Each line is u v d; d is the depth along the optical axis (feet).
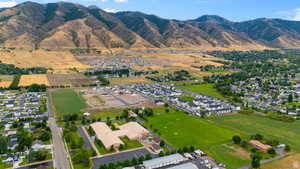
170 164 406.82
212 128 577.84
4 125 571.28
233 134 540.11
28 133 485.15
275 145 474.90
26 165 395.34
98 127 546.26
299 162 411.75
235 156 435.53
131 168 381.19
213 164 407.23
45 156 418.10
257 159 394.32
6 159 410.52
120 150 457.68
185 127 583.58
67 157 423.64
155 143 487.61
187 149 447.42
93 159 420.77
